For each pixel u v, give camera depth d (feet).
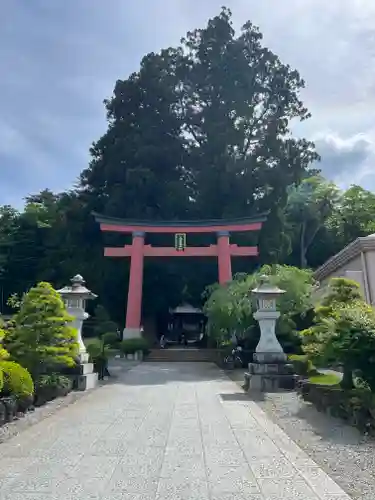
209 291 86.63
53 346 34.09
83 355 42.01
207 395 37.01
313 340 30.27
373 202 130.11
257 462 16.98
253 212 106.11
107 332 89.92
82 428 23.36
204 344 113.09
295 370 42.06
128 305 90.63
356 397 24.22
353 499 13.16
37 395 32.48
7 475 15.30
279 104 116.57
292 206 130.00
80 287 44.52
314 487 14.19
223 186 104.73
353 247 56.70
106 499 13.05
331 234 133.69
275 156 109.91
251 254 93.45
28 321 33.73
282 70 117.39
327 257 133.08
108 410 29.30
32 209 115.96
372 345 23.00
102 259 105.60
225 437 21.24
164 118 112.37
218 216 108.99
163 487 14.11
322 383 31.96
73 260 107.96
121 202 105.19
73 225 109.40
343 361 24.73
